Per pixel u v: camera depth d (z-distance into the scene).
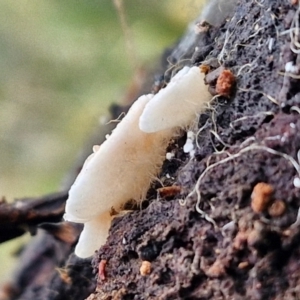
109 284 0.14
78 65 0.22
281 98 0.13
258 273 0.12
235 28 0.13
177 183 0.13
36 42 0.22
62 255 0.17
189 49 0.15
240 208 0.12
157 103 0.13
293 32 0.13
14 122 0.24
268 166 0.12
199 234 0.13
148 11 0.20
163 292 0.13
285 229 0.12
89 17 0.20
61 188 0.18
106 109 0.19
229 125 0.13
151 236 0.13
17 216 0.16
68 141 0.23
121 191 0.14
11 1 0.22
